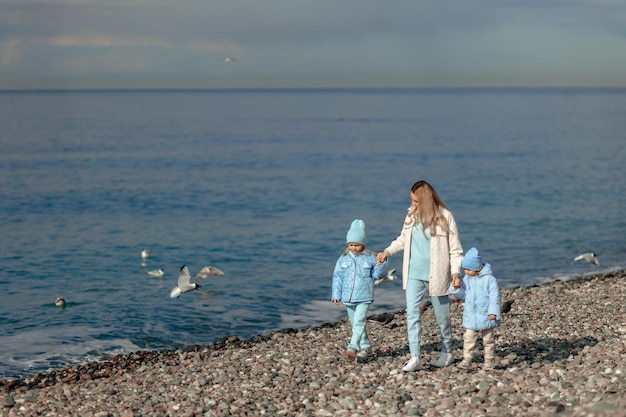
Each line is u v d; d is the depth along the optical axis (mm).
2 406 9539
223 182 52188
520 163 67625
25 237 29344
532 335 12352
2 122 151000
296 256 25859
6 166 61219
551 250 27047
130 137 105562
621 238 29438
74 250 26656
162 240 29109
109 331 15594
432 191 9484
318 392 9367
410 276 9625
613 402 6910
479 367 9828
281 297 19219
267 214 37375
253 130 129875
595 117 183750
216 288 20312
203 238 29672
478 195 45188
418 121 170875
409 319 9688
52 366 13000
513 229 31984
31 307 17875
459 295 9672
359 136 114188
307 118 192750
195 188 48312
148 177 54688
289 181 53500
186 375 10836
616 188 47312
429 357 10906
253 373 10711
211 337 15297
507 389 8453
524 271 23422
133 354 13336
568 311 15188
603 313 14797
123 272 22766
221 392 9633
